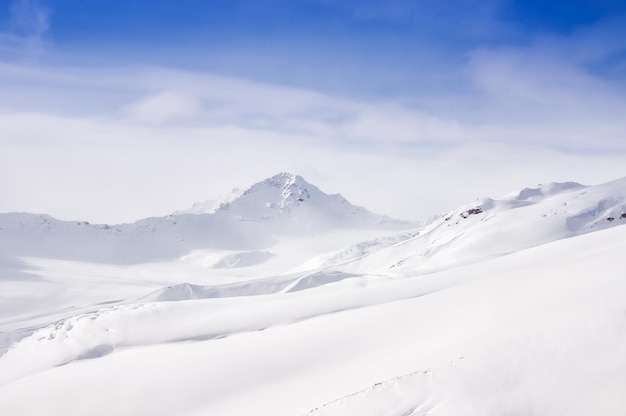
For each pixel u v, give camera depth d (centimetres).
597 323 2189
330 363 3136
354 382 2627
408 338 3139
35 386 3722
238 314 4803
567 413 1830
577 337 2144
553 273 3256
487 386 2022
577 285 2730
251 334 4069
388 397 2091
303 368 3155
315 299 5022
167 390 3238
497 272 5381
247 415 2680
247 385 3111
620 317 2178
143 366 3706
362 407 2075
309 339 3541
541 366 2058
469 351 2388
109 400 3253
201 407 3000
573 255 5000
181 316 4934
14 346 4859
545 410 1867
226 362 3431
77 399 3331
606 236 5494
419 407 2006
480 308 3108
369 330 3472
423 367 2427
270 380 3111
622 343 2041
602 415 1780
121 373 3634
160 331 4578
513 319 2631
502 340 2302
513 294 3117
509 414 1878
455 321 3095
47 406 3316
